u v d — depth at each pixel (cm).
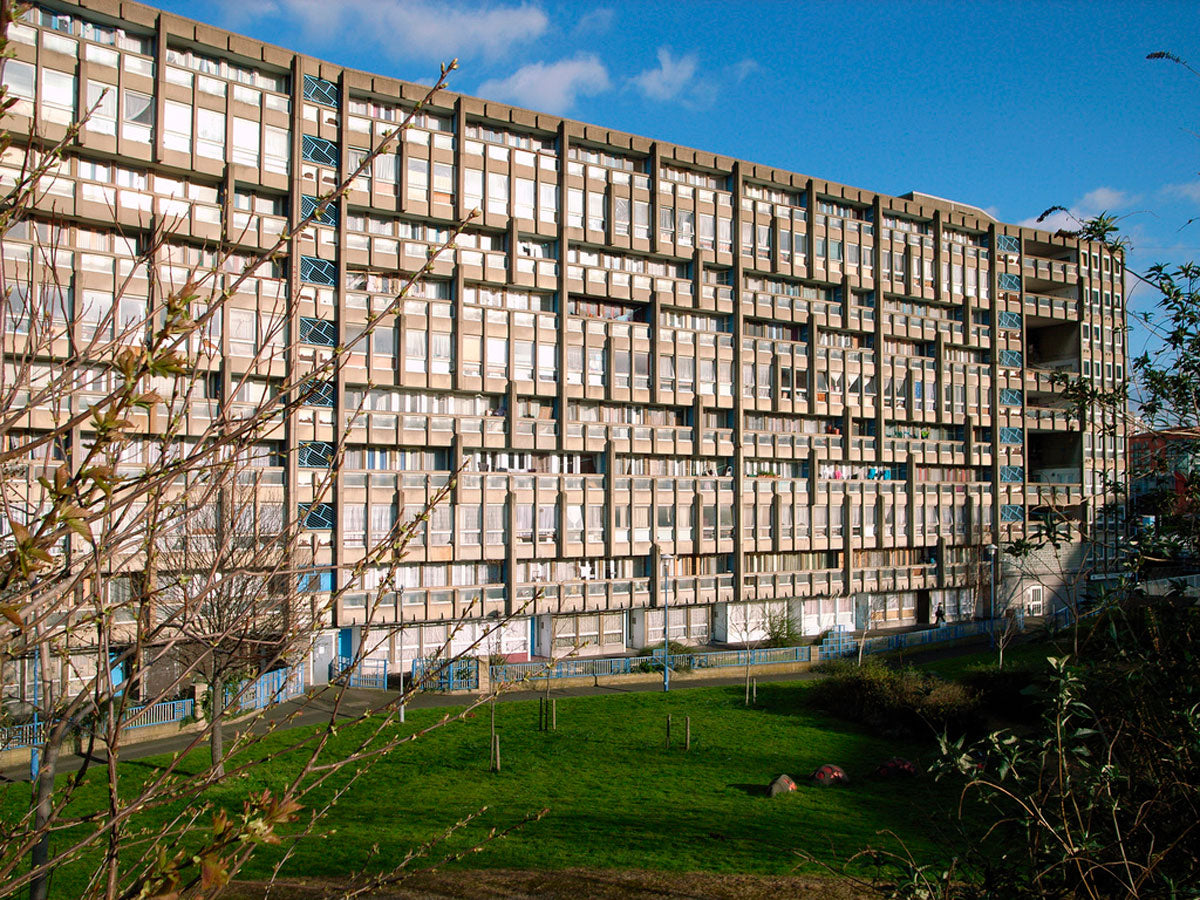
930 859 1582
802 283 5334
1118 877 654
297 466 3616
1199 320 785
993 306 6003
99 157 3338
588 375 4450
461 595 4072
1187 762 691
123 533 462
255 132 3647
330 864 1834
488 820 2198
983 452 5881
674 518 4728
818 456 5225
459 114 4125
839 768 2634
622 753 2906
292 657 713
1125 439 828
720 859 1891
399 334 3906
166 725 2814
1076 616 765
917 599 5812
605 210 4569
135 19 3391
